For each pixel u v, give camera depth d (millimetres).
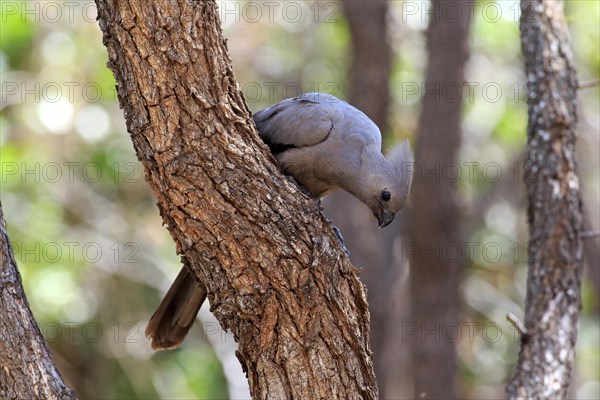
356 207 15008
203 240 6207
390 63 14875
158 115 5988
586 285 18562
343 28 17234
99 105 15516
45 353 6258
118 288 15938
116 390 16031
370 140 8312
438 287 14195
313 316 6301
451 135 14102
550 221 8883
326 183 8469
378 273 15211
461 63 14164
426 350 14266
